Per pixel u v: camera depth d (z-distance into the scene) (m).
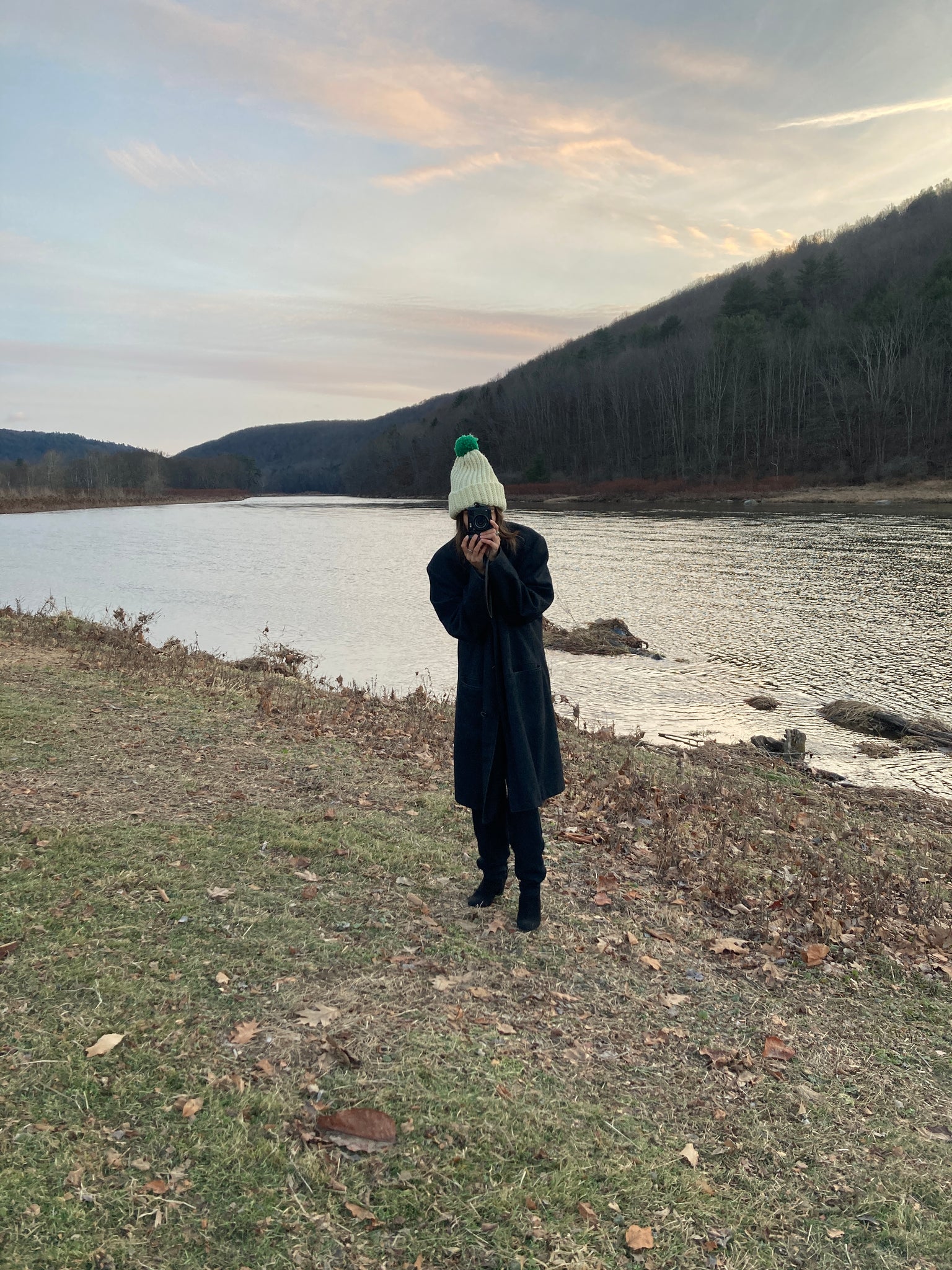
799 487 73.19
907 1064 2.84
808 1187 2.18
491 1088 2.39
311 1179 1.98
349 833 4.25
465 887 3.79
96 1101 2.14
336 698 8.79
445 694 11.24
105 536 45.84
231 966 2.86
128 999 2.59
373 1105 2.25
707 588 22.88
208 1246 1.77
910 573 24.80
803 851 5.30
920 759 9.47
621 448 101.56
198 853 3.77
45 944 2.85
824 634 16.88
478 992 2.91
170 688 7.66
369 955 3.06
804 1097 2.57
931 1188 2.21
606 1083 2.52
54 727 5.69
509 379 167.75
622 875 4.27
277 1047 2.45
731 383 93.38
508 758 3.13
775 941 3.69
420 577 26.16
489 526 2.98
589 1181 2.09
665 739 9.96
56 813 4.08
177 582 24.61
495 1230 1.90
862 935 3.87
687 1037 2.84
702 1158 2.25
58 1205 1.81
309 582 24.88
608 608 19.97
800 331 97.88
